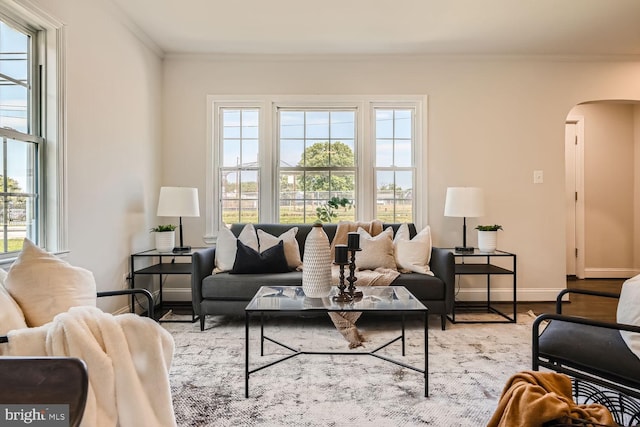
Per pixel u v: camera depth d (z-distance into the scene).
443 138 3.86
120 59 3.06
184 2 2.86
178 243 3.89
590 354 1.50
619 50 3.70
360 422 1.62
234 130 3.97
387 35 3.40
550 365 1.56
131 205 3.25
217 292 2.88
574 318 1.48
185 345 2.56
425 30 3.30
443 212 3.86
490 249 3.35
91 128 2.67
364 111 3.87
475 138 3.85
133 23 3.19
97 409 1.15
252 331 2.85
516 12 2.99
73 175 2.47
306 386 1.95
